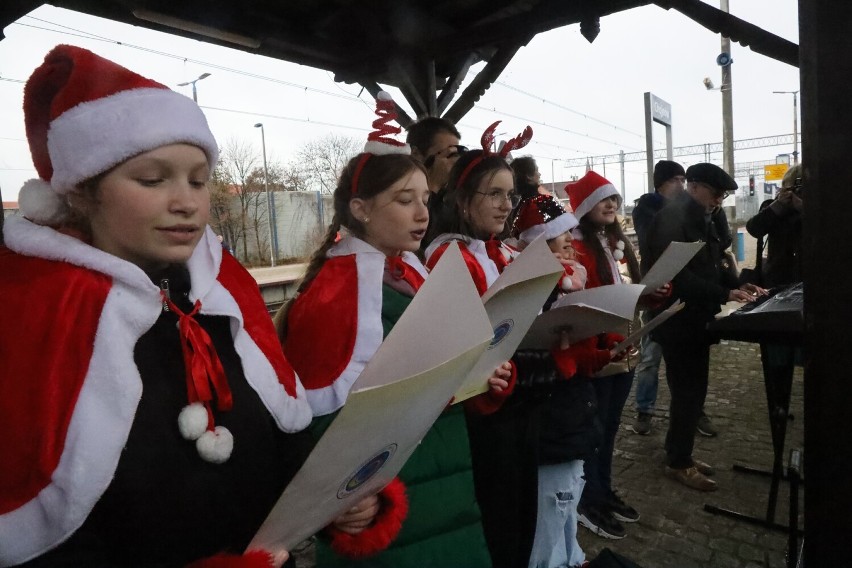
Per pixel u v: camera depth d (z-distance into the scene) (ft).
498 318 3.84
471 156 5.63
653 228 9.21
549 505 5.88
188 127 2.24
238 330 2.76
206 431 2.39
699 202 9.10
